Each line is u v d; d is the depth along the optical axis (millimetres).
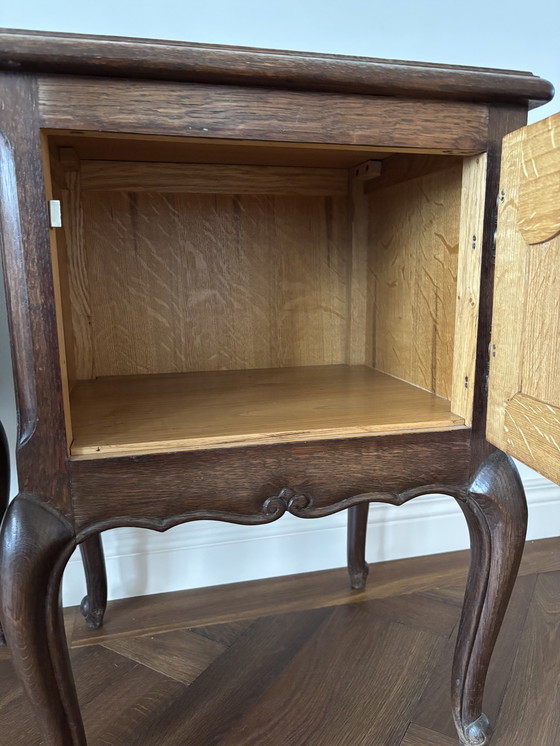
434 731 687
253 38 883
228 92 475
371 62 498
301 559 1071
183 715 715
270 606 957
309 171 874
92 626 896
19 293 462
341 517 1075
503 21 968
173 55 448
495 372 556
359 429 562
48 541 485
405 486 582
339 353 941
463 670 649
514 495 592
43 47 424
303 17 892
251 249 875
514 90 514
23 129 442
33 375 475
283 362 918
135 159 792
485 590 619
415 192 728
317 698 742
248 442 535
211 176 837
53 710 515
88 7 818
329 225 899
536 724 694
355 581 1000
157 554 999
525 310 499
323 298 917
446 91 502
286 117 490
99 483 504
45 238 459
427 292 715
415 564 1095
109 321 842
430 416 604
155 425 576
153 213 831
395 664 806
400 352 807
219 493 534
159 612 945
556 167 444
